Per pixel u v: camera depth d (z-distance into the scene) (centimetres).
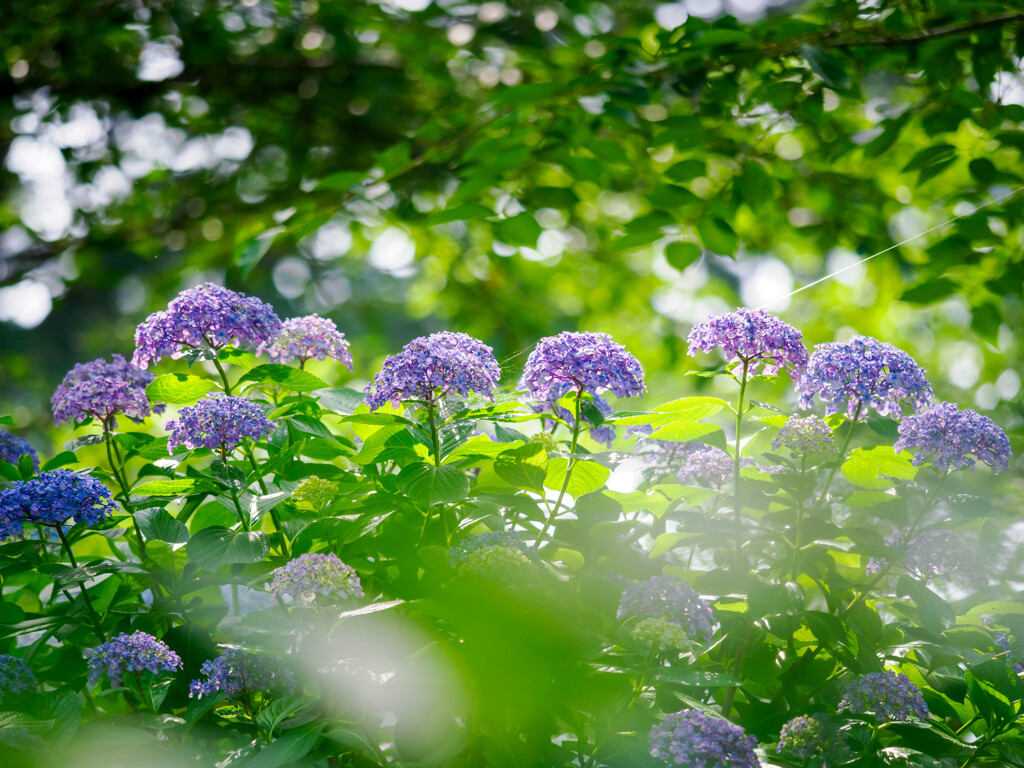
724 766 298
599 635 307
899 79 549
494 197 563
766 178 462
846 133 564
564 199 477
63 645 345
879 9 432
